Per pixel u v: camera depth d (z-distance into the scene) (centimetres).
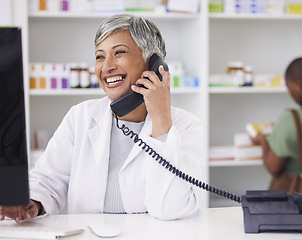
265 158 315
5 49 127
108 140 173
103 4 324
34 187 169
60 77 321
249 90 341
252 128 340
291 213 142
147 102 161
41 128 358
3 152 131
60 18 337
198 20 334
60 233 138
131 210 169
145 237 138
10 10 310
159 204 157
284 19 355
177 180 158
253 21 369
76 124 180
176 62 339
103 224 145
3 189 132
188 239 136
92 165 175
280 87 346
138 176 167
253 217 143
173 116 176
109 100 182
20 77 128
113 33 165
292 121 296
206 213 166
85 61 359
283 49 387
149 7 330
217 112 381
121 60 165
